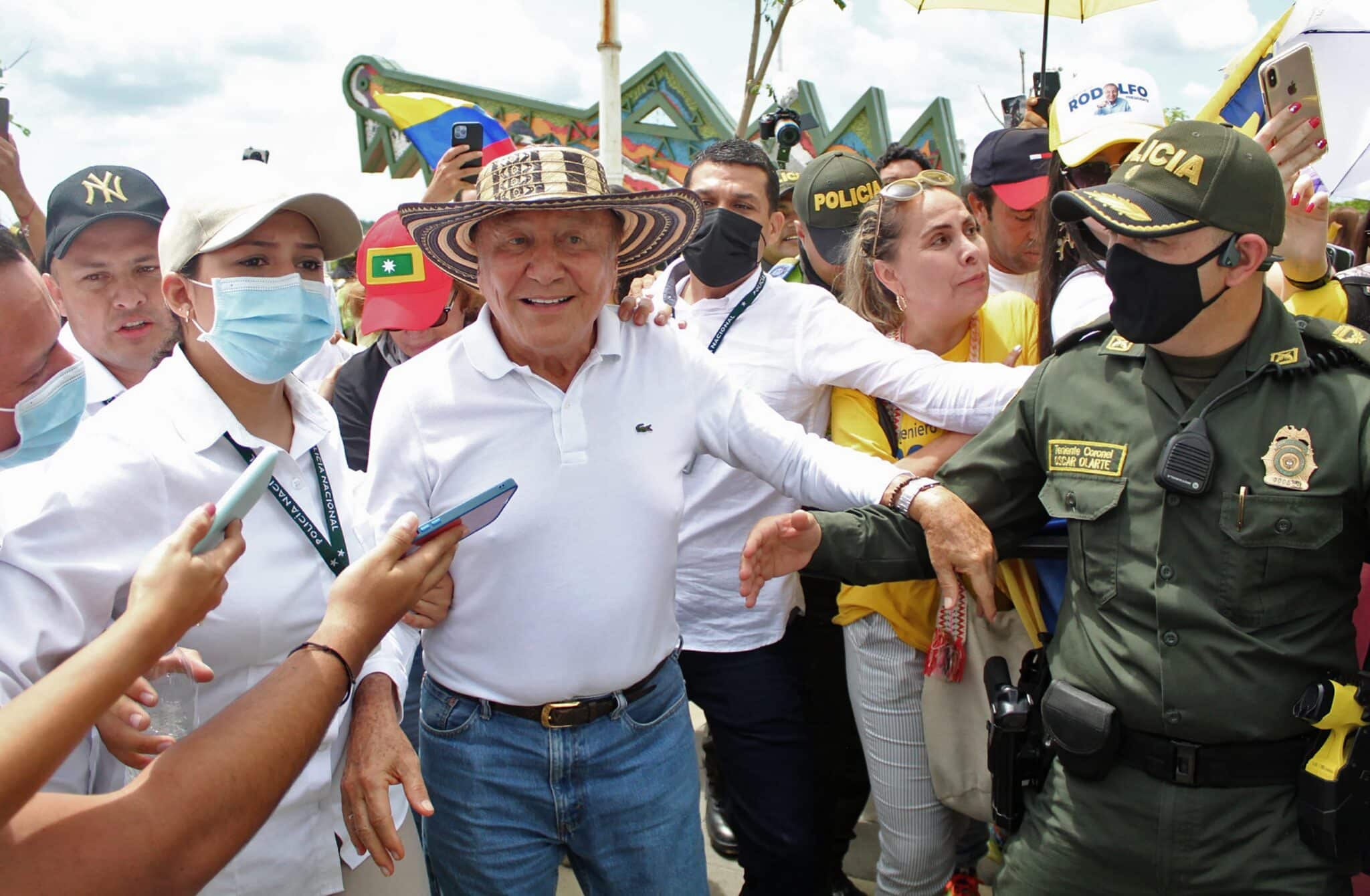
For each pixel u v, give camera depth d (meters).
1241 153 1.62
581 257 1.82
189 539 1.14
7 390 1.44
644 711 2.00
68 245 2.50
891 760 2.49
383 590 1.41
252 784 1.18
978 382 2.34
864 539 2.05
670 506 1.98
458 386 1.90
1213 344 1.72
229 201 1.61
